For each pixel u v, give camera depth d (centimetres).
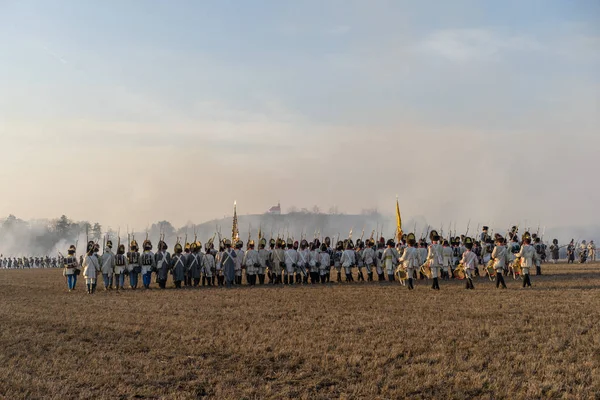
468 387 1377
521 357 1577
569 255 5841
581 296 2609
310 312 2383
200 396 1405
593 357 1568
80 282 4675
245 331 2031
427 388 1397
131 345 1886
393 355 1650
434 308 2384
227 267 3778
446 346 1730
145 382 1495
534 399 1297
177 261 3772
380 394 1377
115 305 2780
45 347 1892
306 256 3884
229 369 1608
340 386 1445
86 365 1647
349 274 3966
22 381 1478
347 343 1803
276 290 3294
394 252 3762
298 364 1631
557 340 1733
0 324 2277
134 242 3919
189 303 2773
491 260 3534
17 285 4372
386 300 2675
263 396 1386
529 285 3095
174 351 1792
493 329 1916
